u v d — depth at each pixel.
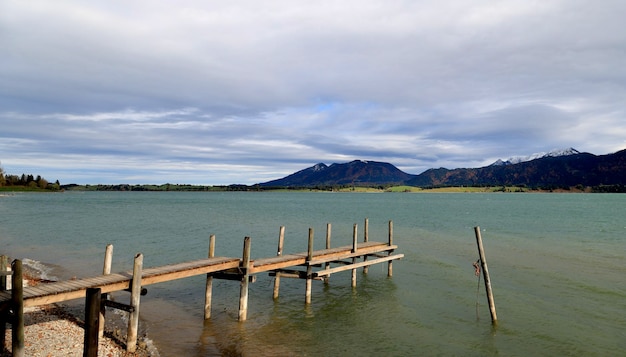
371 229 55.53
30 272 26.23
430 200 195.38
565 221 69.69
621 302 20.98
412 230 54.88
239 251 35.91
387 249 27.31
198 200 178.62
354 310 20.06
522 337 16.58
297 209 106.88
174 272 16.02
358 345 15.73
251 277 18.55
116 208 102.56
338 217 77.69
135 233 48.56
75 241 41.16
